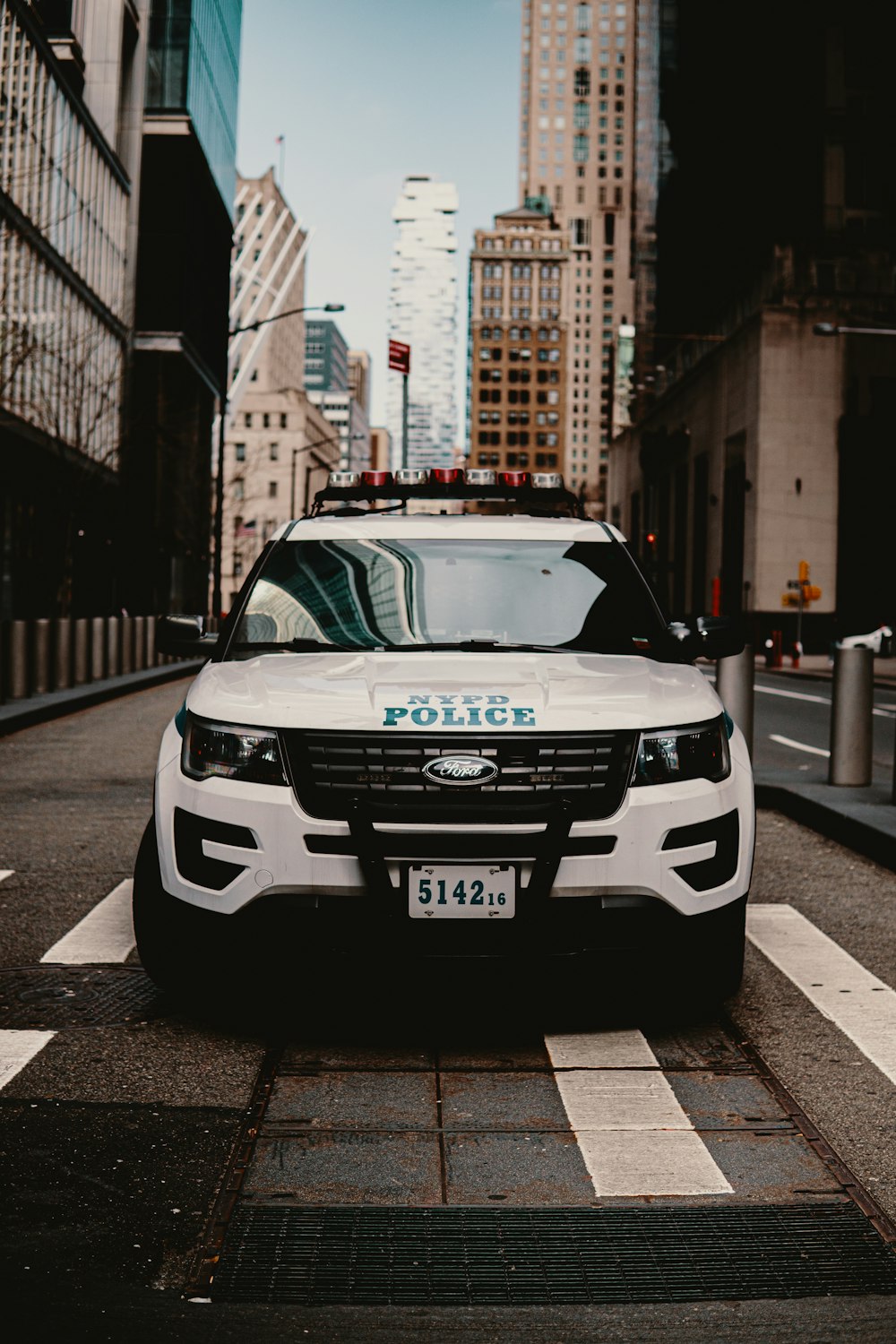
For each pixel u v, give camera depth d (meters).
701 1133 3.90
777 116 65.62
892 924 6.59
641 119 102.88
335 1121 3.96
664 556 84.25
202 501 67.94
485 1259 3.14
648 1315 2.89
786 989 5.42
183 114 60.78
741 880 4.77
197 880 4.57
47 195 43.34
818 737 16.72
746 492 64.06
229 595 109.75
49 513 40.72
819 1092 4.26
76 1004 5.08
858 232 63.00
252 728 4.52
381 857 4.31
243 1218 3.32
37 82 42.12
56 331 42.84
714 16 75.38
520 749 4.38
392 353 55.47
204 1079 4.30
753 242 67.81
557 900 4.39
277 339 154.62
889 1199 3.48
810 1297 2.98
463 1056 4.55
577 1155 3.74
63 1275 2.99
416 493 7.12
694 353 80.00
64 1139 3.78
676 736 4.59
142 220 60.72
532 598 5.65
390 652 5.24
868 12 62.47
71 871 7.64
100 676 23.56
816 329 34.56
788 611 62.00
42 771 12.10
